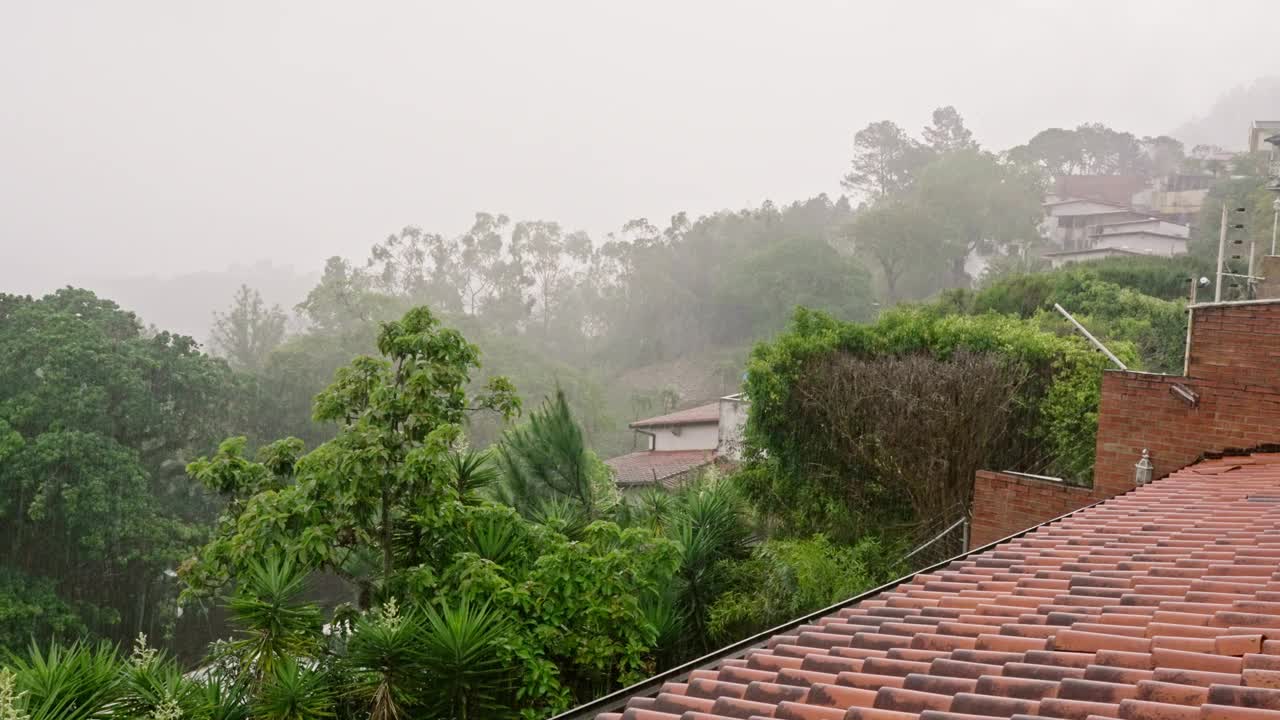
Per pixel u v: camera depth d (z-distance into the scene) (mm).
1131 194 108562
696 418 35031
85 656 7367
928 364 14703
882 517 14430
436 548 9680
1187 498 8367
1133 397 11281
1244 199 67938
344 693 8047
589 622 8773
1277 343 10742
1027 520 12016
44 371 34281
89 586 33344
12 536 31719
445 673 7867
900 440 14000
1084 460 14961
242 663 8086
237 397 46938
